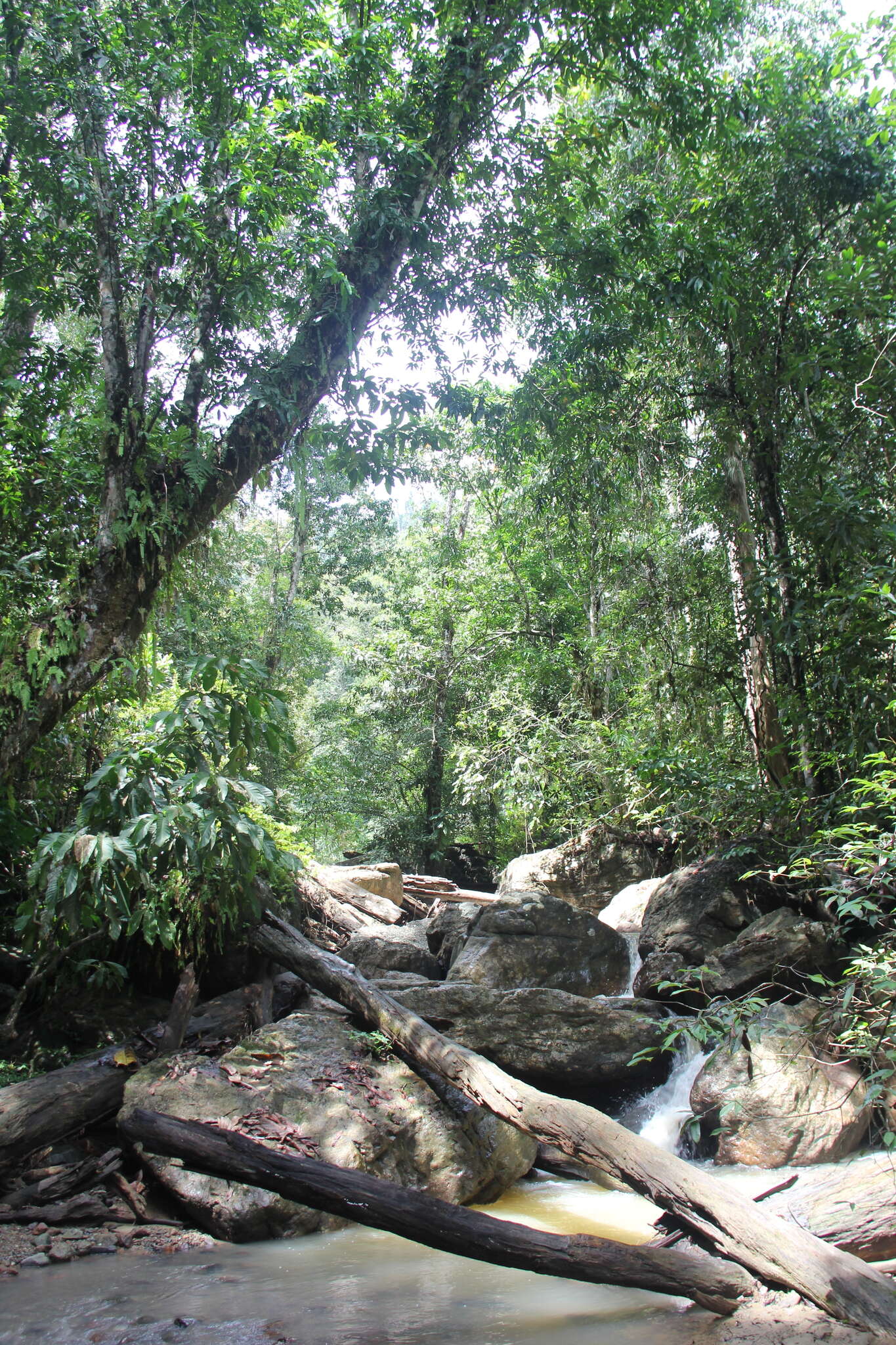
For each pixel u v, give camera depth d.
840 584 9.08
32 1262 4.64
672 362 12.61
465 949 9.50
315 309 8.32
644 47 10.89
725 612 12.93
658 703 14.21
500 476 17.69
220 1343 3.71
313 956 7.69
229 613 22.09
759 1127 6.15
